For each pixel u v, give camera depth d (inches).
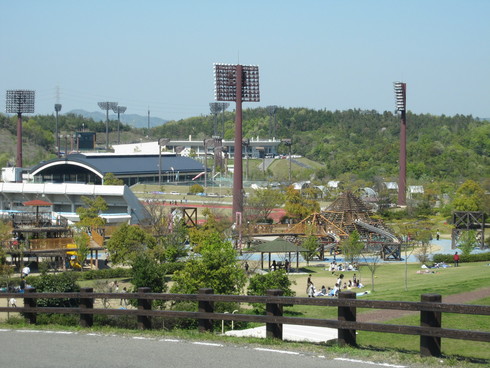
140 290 944.9
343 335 797.9
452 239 5359.3
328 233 5177.2
